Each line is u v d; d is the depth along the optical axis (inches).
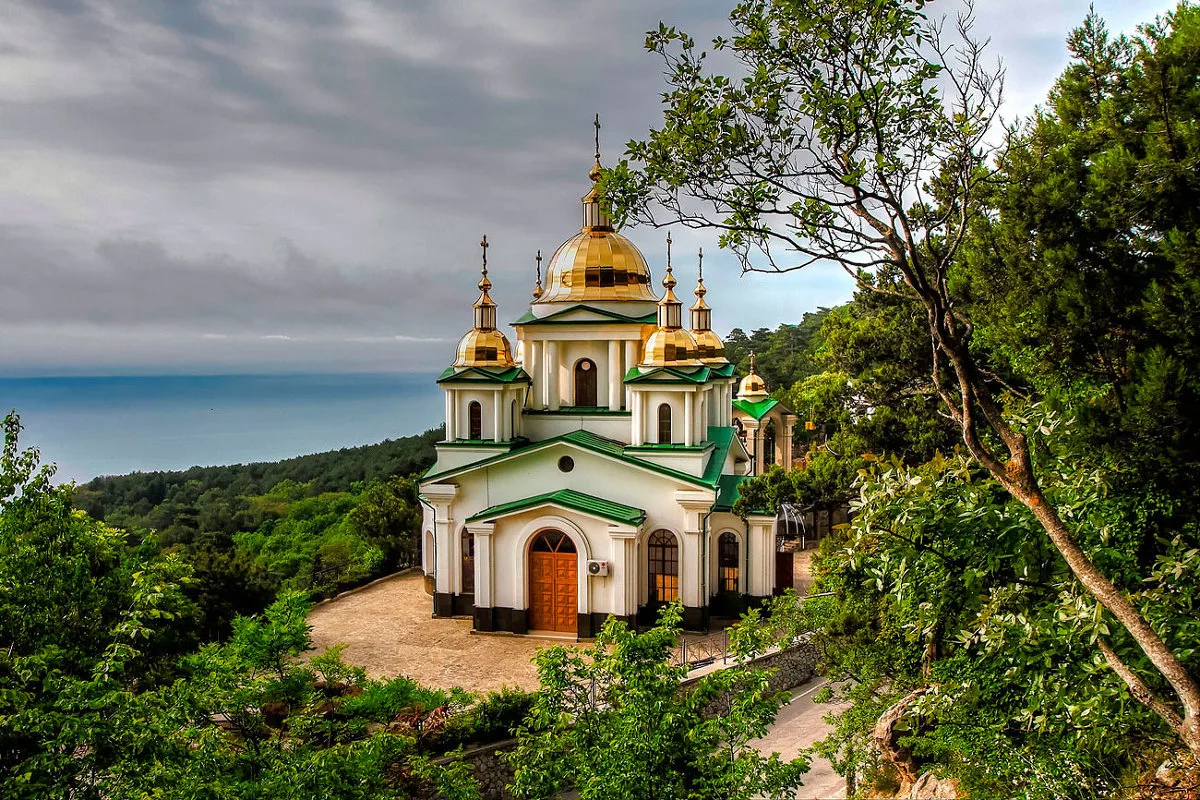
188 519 2810.0
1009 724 496.7
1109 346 558.3
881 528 491.5
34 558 587.5
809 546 1836.9
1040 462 521.7
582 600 1219.9
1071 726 433.7
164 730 468.4
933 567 486.0
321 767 519.2
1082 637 425.1
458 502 1343.5
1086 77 630.5
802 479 1174.3
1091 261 576.1
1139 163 530.3
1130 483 493.7
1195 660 416.8
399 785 644.7
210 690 559.8
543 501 1217.4
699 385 1261.1
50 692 510.6
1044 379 589.3
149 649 775.7
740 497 1256.8
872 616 742.5
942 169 415.8
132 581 654.5
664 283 1333.7
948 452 999.0
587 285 1438.2
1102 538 447.2
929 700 523.5
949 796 581.3
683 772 525.0
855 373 1098.1
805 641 1127.6
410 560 1785.2
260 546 2317.9
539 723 555.2
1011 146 570.6
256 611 1219.2
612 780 502.6
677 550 1262.3
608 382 1424.7
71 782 443.2
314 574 1706.4
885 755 671.8
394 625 1316.4
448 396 1380.4
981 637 444.1
